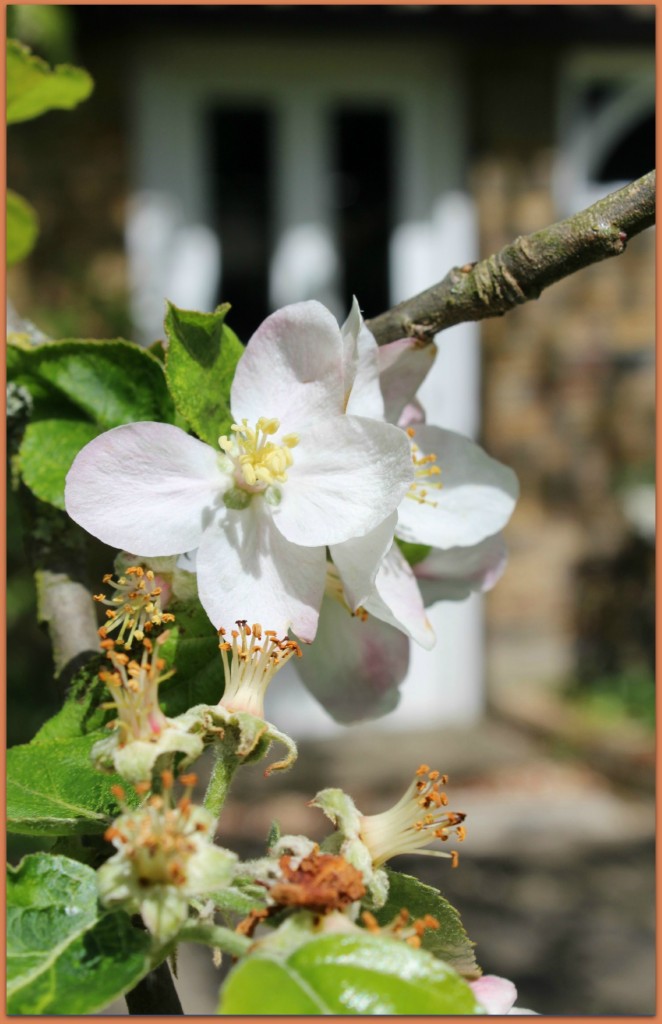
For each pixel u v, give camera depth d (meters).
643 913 4.49
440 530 1.06
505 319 6.46
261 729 0.79
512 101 6.23
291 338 0.92
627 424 6.66
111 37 5.72
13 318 1.29
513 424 6.53
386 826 0.83
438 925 0.79
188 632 0.94
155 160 5.96
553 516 6.64
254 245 6.21
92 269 5.82
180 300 6.05
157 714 0.75
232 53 5.97
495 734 6.38
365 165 6.27
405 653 1.06
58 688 1.03
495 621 6.62
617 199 0.88
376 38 5.89
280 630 0.87
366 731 6.44
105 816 0.84
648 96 6.38
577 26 5.84
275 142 6.17
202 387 0.94
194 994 3.32
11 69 1.41
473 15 5.69
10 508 2.12
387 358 0.99
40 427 1.11
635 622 6.73
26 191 5.74
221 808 0.79
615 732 5.90
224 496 0.90
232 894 0.73
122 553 0.93
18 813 0.83
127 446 0.89
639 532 6.64
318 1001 0.62
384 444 0.89
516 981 3.94
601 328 6.57
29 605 4.46
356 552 0.89
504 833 5.21
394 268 6.34
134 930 0.70
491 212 6.30
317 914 0.70
